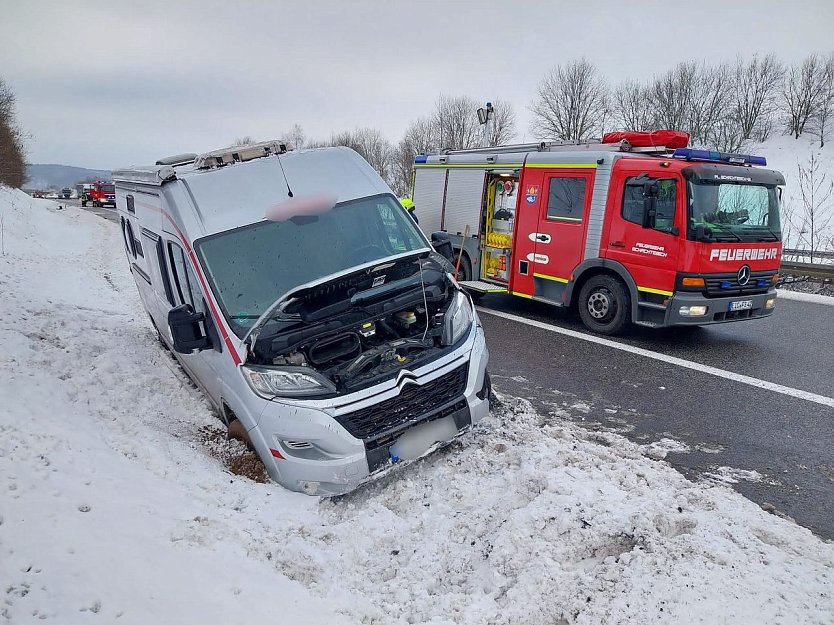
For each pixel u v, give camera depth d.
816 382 6.46
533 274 9.82
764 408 5.77
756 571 3.04
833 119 71.88
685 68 69.31
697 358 7.43
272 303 4.49
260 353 4.25
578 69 65.38
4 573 2.65
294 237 4.84
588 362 7.37
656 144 8.75
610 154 8.45
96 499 3.47
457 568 3.39
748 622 2.69
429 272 5.04
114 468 3.97
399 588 3.24
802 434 5.19
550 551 3.36
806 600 2.82
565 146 10.01
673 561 3.16
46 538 2.96
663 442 5.09
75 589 2.65
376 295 4.62
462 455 4.59
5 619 2.39
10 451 3.75
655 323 8.01
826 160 61.56
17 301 8.12
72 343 6.56
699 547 3.25
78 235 22.58
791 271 12.78
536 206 9.62
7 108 30.77
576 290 9.24
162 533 3.30
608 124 70.88
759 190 8.19
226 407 4.80
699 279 7.56
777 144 70.75
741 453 4.86
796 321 9.34
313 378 4.07
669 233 7.68
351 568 3.44
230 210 4.88
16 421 4.19
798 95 73.25
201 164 5.39
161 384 5.97
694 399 6.05
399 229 5.26
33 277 11.66
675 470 4.39
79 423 4.58
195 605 2.72
